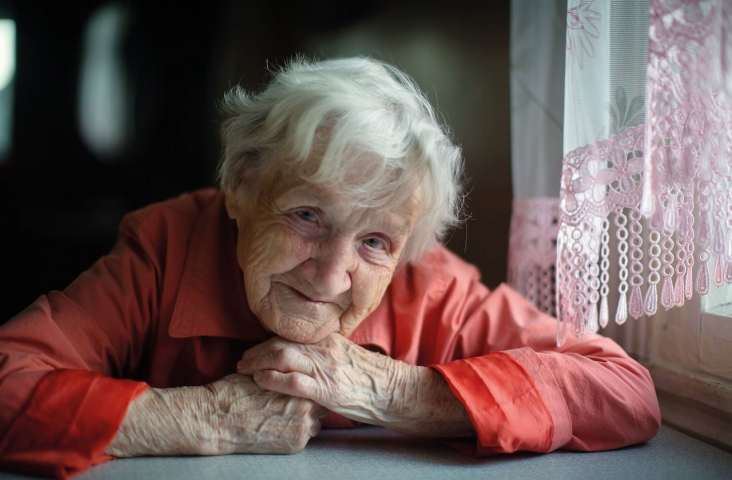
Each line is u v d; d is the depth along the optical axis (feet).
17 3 7.07
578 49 3.79
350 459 3.74
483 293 5.02
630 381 4.11
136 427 3.54
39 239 7.34
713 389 4.32
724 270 3.53
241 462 3.60
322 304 3.87
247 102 4.16
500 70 6.90
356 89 3.76
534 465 3.72
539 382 3.95
